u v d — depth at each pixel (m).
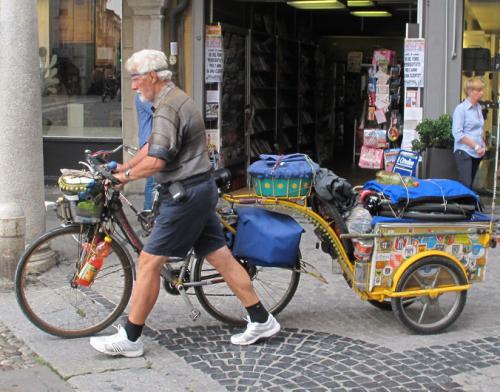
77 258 5.39
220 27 9.80
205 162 4.62
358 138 13.88
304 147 13.81
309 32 14.05
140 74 4.53
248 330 4.95
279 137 12.48
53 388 4.29
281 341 5.04
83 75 10.77
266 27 11.83
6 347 4.91
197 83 9.88
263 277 5.54
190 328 5.25
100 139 10.74
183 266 5.04
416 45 8.95
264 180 4.98
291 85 13.02
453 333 5.24
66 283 5.63
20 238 5.95
